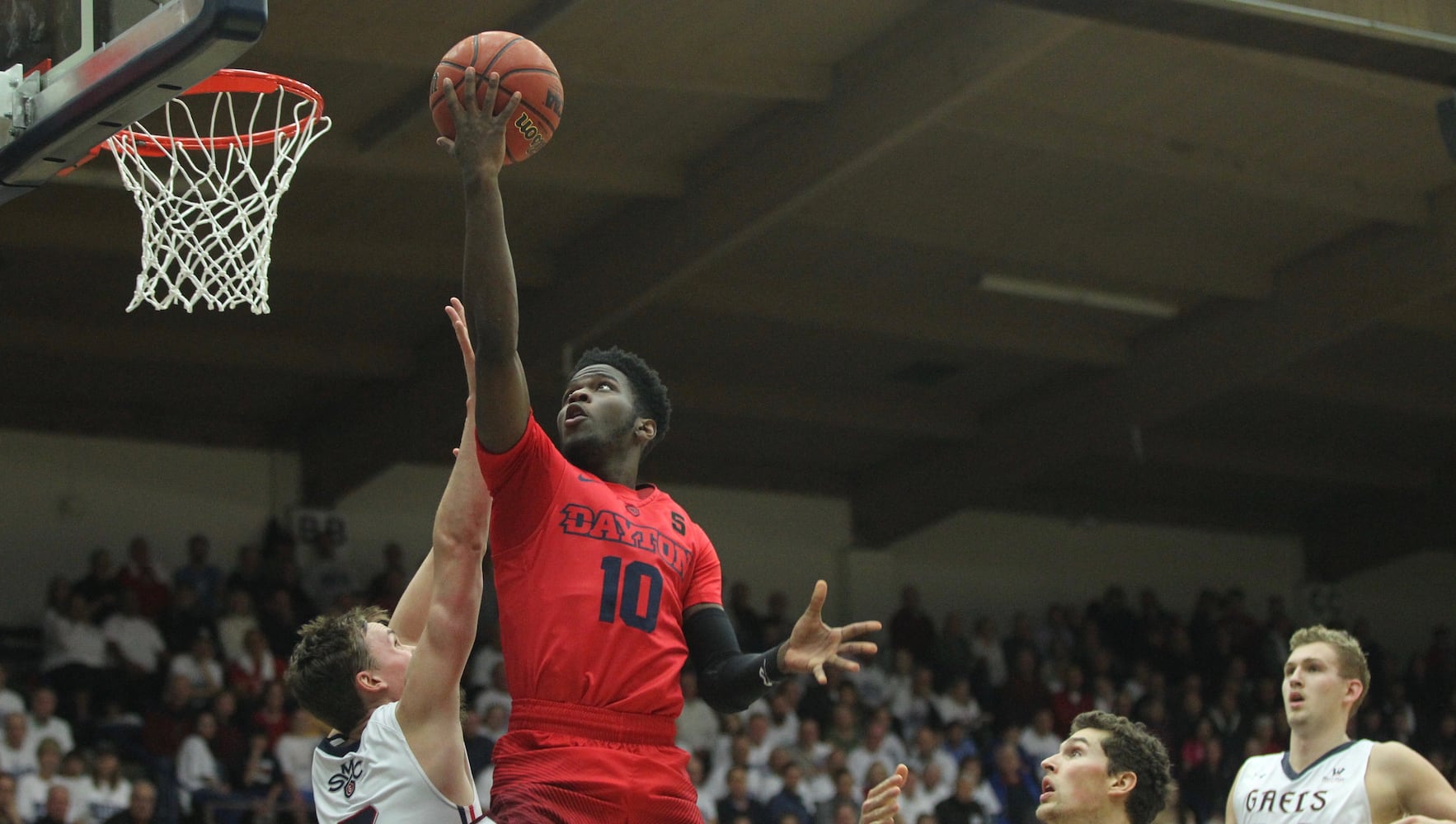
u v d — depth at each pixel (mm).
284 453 17047
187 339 14688
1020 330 16312
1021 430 18141
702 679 3555
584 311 13938
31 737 11922
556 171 12484
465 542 3721
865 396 17969
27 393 15719
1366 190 14023
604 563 3471
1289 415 19125
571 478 3525
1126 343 16938
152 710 12945
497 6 10312
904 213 13727
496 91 3406
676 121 12375
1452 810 5285
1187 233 14680
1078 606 21531
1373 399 18016
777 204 12391
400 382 15953
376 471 16328
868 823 3518
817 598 3295
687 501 19266
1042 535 21641
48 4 4598
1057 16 10562
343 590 16406
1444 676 20641
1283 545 23281
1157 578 22250
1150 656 19500
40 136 4512
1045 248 14438
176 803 11953
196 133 5895
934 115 11359
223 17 3930
